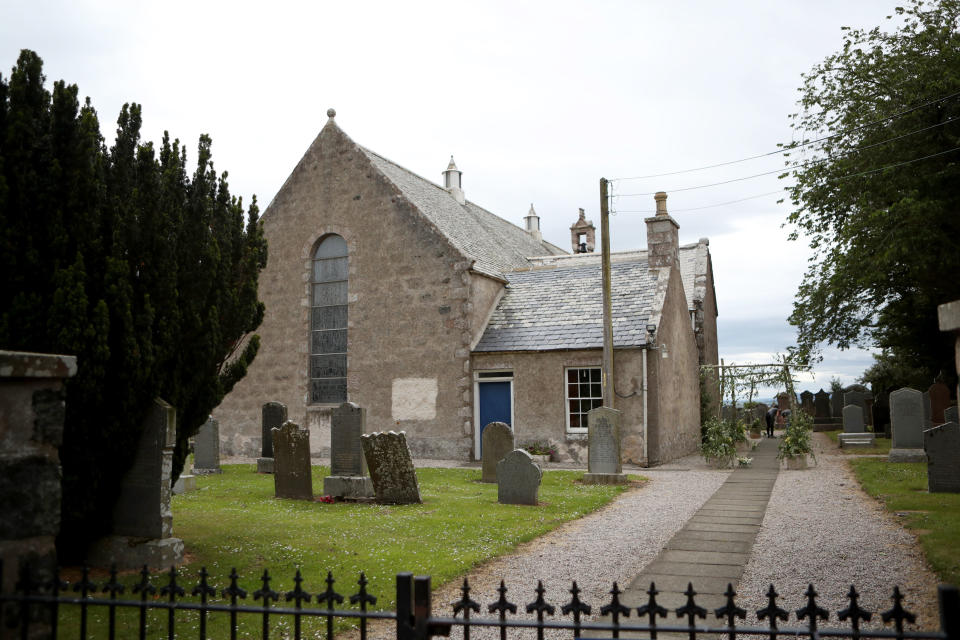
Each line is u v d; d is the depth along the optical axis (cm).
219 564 834
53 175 723
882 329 2731
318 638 605
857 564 845
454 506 1305
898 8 2175
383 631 630
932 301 2336
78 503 772
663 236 2345
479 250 2578
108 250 782
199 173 921
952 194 1917
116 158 857
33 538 465
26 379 465
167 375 855
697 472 1881
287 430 1437
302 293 2483
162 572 794
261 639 603
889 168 1928
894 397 1908
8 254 701
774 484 1605
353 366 2377
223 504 1340
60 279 718
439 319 2267
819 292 2497
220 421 2553
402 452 1338
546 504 1329
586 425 2098
